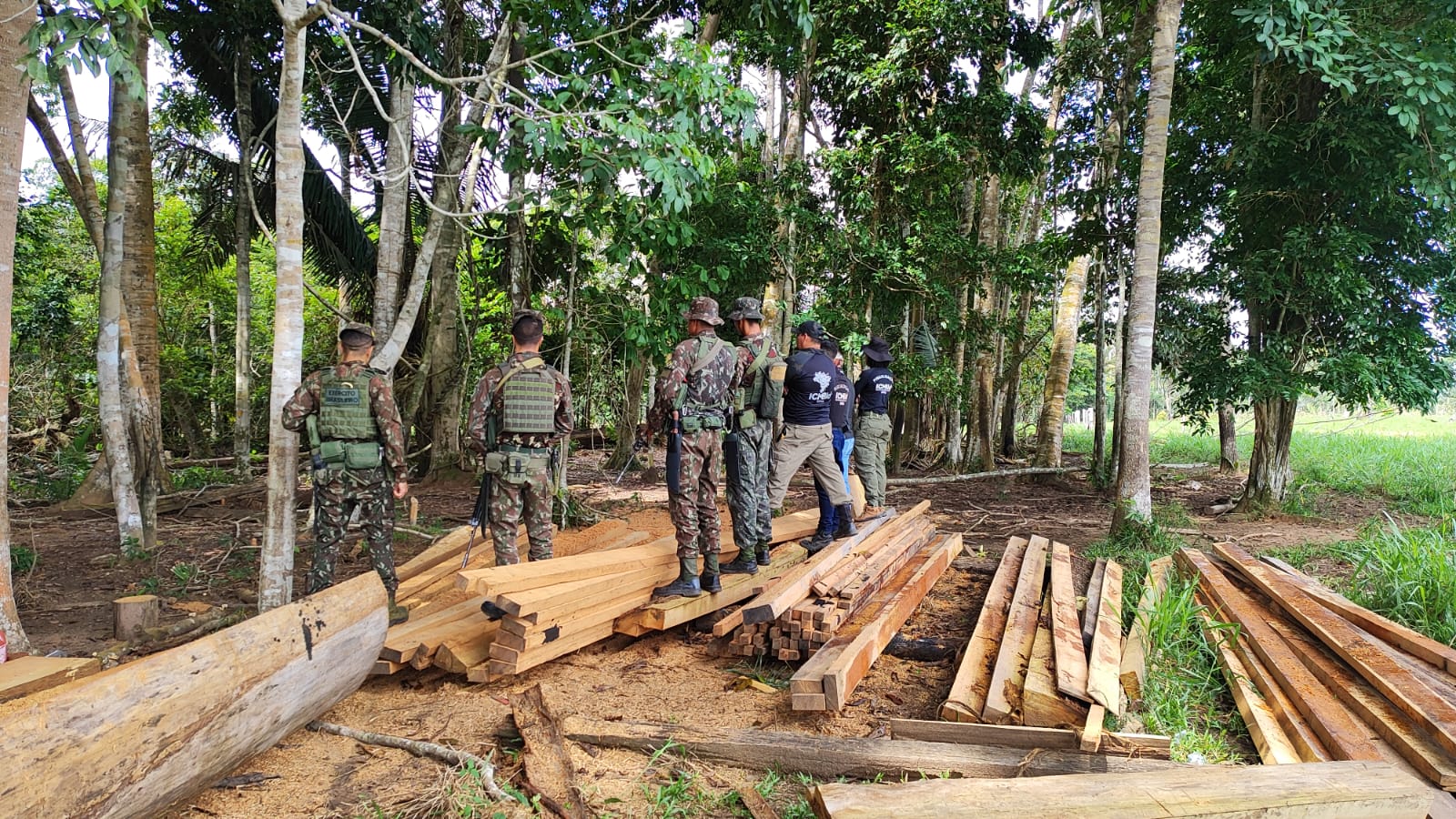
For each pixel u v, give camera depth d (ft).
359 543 23.08
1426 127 26.99
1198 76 37.17
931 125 36.09
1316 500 36.68
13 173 13.30
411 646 12.95
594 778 10.17
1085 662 12.34
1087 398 122.01
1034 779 8.58
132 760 7.34
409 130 26.35
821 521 19.31
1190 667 14.23
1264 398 31.68
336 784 9.82
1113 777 8.59
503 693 12.91
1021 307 57.93
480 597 15.38
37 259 50.16
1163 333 41.11
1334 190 30.45
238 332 38.86
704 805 9.62
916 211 38.47
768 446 16.65
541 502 15.56
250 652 9.02
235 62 33.40
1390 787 8.32
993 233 47.09
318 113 37.37
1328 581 20.30
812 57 38.52
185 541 24.20
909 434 53.83
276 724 9.75
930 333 44.52
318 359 57.93
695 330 15.33
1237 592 17.72
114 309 21.12
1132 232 38.75
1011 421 59.36
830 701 11.59
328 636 10.46
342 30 15.34
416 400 38.55
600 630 14.51
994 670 12.19
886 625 14.85
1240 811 7.97
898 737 10.98
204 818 8.91
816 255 36.73
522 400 15.05
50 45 12.19
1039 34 39.50
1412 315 32.53
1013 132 38.75
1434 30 26.96
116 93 20.36
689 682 13.83
